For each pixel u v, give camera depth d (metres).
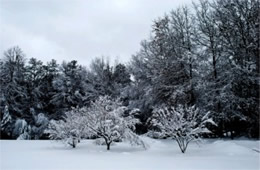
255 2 14.92
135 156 8.04
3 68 28.17
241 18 15.42
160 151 9.89
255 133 14.59
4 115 23.94
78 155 8.27
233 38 15.27
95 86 29.75
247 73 13.80
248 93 14.74
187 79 17.53
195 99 16.81
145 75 21.58
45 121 25.77
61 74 31.23
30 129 24.75
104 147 11.63
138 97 22.61
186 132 9.74
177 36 18.64
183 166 5.79
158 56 19.36
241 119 14.28
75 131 11.38
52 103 29.00
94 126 10.45
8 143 14.56
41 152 9.32
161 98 17.83
